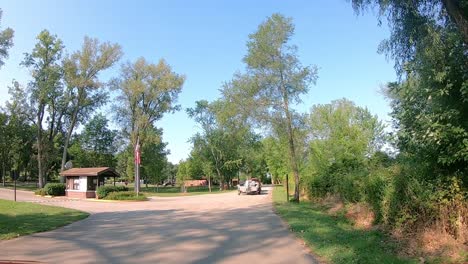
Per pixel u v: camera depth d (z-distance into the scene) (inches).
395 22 442.0
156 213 853.8
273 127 1072.2
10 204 995.3
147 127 2214.6
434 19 416.5
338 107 1333.7
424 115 387.2
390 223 490.9
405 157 492.4
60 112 2256.4
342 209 742.5
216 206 1035.9
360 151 986.7
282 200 1139.9
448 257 345.4
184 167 3398.1
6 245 436.5
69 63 2059.5
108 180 4018.2
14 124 2677.2
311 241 426.9
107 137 3253.0
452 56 376.5
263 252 388.2
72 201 1449.3
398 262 325.4
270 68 1027.3
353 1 450.3
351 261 325.7
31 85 2171.5
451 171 413.1
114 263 342.0
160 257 367.6
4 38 1560.0
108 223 663.8
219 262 344.8
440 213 408.2
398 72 454.0
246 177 3457.2
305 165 1224.8
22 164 3267.7
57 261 350.0
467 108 371.2
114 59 2103.8
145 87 2122.3
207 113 2888.8
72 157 3233.3
